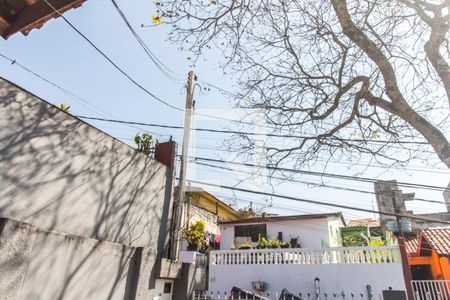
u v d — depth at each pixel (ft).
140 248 23.07
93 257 19.17
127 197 23.61
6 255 13.89
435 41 15.19
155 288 24.36
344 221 79.82
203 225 59.88
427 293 35.96
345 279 42.11
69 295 17.30
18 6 10.80
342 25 16.56
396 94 15.26
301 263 45.47
